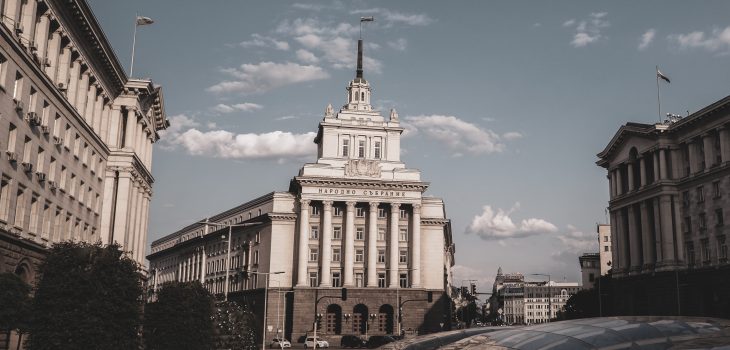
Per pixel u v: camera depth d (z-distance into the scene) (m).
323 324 103.00
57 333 35.47
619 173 97.12
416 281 107.19
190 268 148.62
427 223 113.12
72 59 52.50
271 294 105.88
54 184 48.72
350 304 104.44
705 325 17.22
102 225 62.84
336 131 113.12
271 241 109.31
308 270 106.44
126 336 38.25
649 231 88.19
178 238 164.75
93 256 38.12
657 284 83.94
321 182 107.06
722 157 75.62
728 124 75.12
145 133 74.62
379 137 114.50
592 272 190.00
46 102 46.56
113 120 65.62
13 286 33.94
